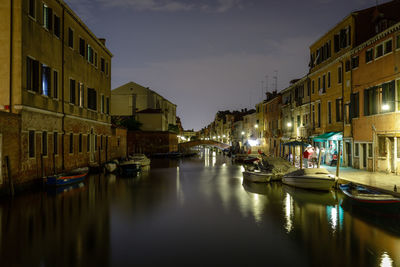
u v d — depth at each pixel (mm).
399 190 13500
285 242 9922
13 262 8367
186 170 32438
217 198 16812
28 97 16906
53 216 12883
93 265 8203
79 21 23781
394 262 8398
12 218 12484
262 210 14016
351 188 14617
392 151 18453
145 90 57938
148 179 24812
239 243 9859
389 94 18125
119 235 10594
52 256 8766
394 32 17562
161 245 9672
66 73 21875
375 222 12039
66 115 21656
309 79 30469
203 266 8172
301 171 18969
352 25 22250
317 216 12898
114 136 35656
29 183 17062
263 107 49938
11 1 16062
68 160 22203
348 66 22750
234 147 62375
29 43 17000
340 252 9078
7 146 15156
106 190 19234
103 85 30953
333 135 23688
